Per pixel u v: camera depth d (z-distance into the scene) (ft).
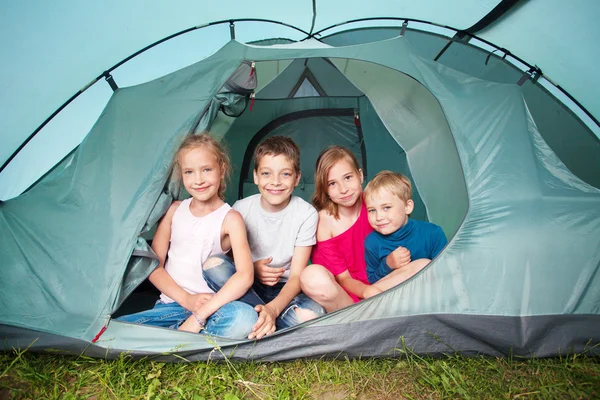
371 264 6.65
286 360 5.22
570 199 5.87
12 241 5.97
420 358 5.18
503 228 5.60
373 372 5.10
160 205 5.84
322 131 9.40
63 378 4.96
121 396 4.59
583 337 5.35
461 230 5.63
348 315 5.31
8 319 5.40
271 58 6.57
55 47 7.36
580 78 8.11
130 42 7.82
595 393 4.60
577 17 7.75
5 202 6.46
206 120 6.41
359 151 9.37
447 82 6.76
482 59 8.79
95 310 5.27
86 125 7.80
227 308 5.22
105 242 5.56
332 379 4.98
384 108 7.76
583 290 5.47
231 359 5.10
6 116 7.39
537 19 7.97
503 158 6.06
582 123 8.42
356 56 6.61
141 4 7.62
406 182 6.40
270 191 5.80
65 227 5.81
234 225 5.73
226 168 6.05
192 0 7.91
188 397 4.58
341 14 8.73
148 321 5.56
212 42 8.62
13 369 5.10
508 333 5.30
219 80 6.39
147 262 5.65
